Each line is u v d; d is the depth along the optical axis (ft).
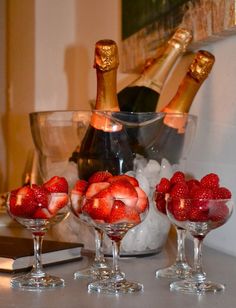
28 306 2.75
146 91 4.23
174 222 3.14
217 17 3.95
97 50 3.75
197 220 3.01
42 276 3.26
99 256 3.55
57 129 4.08
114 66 3.76
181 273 3.35
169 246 4.32
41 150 4.23
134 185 3.20
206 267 3.58
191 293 2.94
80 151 3.93
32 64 6.75
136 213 3.09
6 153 7.70
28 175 6.01
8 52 7.63
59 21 6.74
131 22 5.49
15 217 3.26
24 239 4.08
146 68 4.34
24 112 7.00
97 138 3.81
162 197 3.35
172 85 4.90
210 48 4.35
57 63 6.73
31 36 6.75
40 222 3.25
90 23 6.51
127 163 3.74
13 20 7.34
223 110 4.14
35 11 6.66
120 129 3.74
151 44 5.02
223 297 2.86
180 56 4.52
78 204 3.34
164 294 2.93
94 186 3.18
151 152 3.78
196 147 4.51
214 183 3.10
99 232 3.52
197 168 4.49
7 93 7.64
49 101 6.75
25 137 7.02
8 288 3.10
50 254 3.63
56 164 4.14
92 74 6.39
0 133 7.79
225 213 3.01
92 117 3.87
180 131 3.86
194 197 3.00
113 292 2.97
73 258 3.78
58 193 3.26
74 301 2.83
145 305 2.74
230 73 4.05
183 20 4.47
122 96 4.32
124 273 3.43
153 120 3.73
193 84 3.93
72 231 4.02
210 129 4.32
